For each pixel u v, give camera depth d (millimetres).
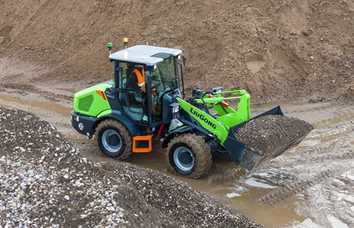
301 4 15227
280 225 8859
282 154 11047
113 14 15969
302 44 14578
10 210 7035
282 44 14422
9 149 8305
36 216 6926
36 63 16125
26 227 6793
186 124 10320
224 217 8250
